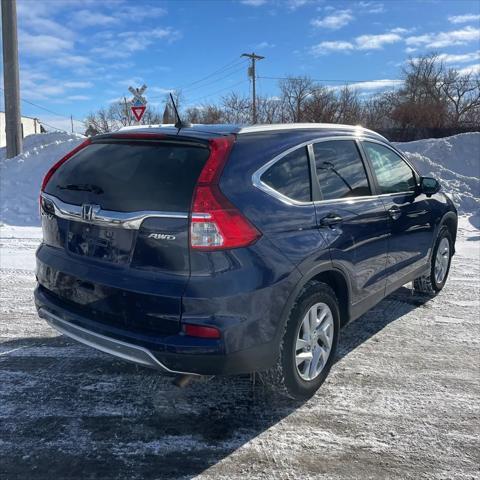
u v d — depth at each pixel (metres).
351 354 4.25
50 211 3.49
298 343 3.31
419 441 3.07
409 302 5.55
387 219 4.24
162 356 2.83
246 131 3.24
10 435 3.05
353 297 3.84
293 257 3.10
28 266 6.72
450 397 3.58
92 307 3.14
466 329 4.81
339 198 3.74
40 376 3.78
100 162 3.34
